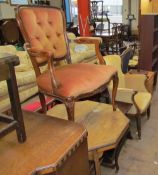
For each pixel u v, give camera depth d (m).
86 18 5.42
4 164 0.91
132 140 2.31
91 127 1.72
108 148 1.58
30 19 1.75
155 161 1.99
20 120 1.03
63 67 1.84
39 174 0.89
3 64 0.92
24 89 2.80
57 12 1.99
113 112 1.96
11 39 4.89
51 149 0.99
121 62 2.86
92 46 4.48
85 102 2.18
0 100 2.49
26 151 0.98
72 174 1.04
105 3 9.82
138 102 2.41
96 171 1.61
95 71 1.72
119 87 2.53
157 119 2.71
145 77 2.72
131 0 8.96
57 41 1.95
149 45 3.65
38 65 1.75
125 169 1.91
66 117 1.84
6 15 6.45
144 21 3.60
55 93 1.53
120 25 7.14
